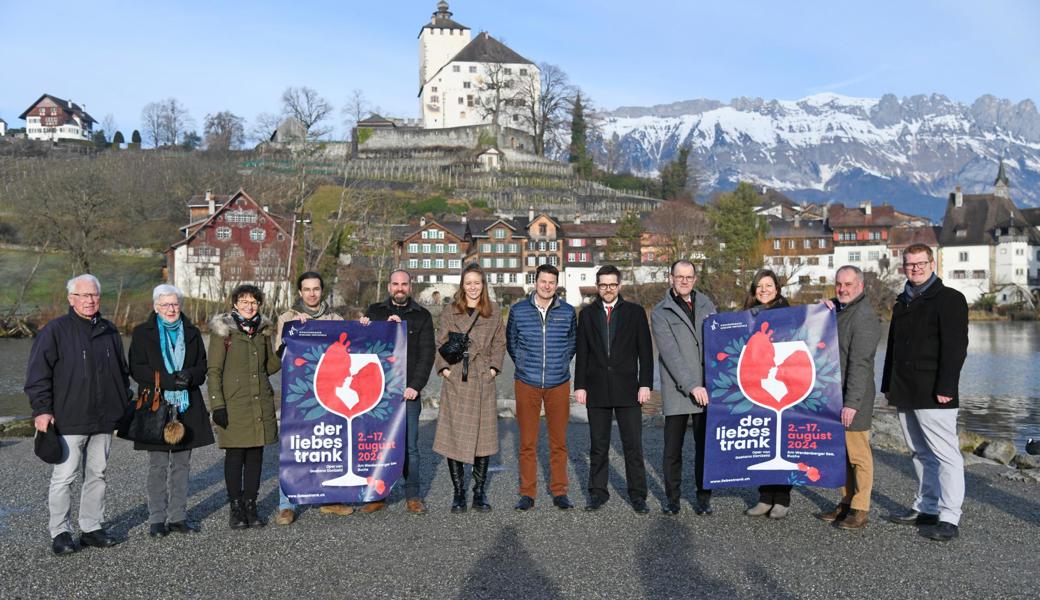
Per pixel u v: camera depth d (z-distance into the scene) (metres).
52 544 7.45
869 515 8.57
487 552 7.27
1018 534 7.85
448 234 87.06
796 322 8.34
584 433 14.56
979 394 30.91
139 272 76.31
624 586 6.40
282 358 8.52
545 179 113.56
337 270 71.06
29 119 157.00
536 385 8.86
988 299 96.25
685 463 11.70
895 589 6.35
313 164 109.88
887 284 80.19
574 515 8.57
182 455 8.04
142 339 7.70
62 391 7.30
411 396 8.71
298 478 8.48
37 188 73.25
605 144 148.25
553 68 122.69
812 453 8.25
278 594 6.29
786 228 101.38
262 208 75.19
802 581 6.52
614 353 8.79
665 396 8.68
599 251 90.00
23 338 57.53
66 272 71.44
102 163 102.44
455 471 8.80
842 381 8.30
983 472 10.91
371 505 8.79
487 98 122.25
